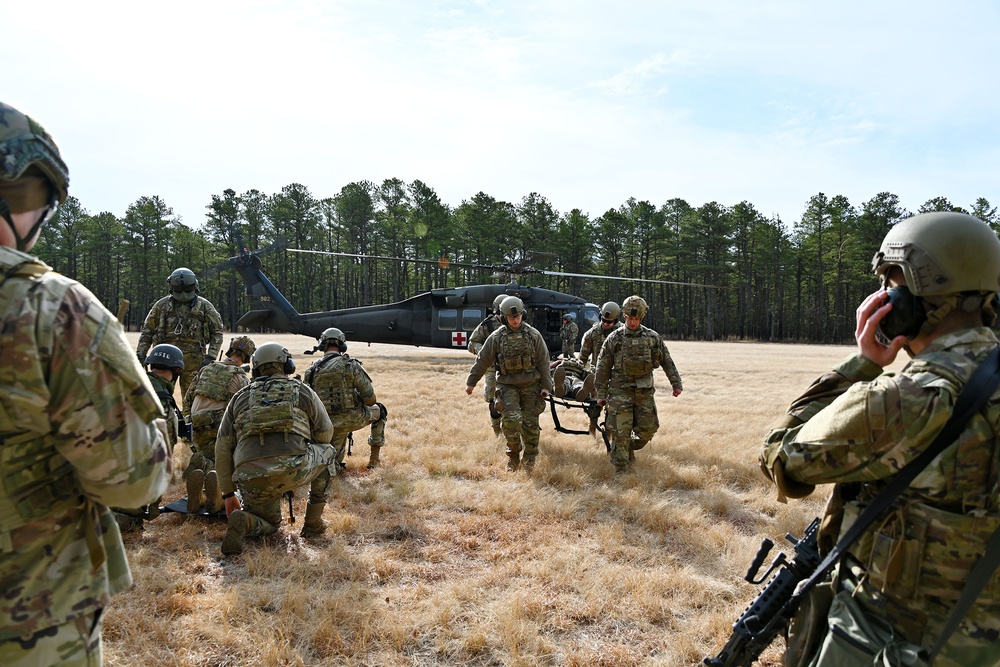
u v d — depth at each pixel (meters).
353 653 3.23
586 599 3.81
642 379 6.88
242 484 4.43
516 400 6.84
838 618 1.63
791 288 72.50
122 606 3.59
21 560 1.40
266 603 3.70
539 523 5.20
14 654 1.39
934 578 1.48
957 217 1.62
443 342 20.72
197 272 70.88
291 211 69.75
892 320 1.71
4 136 1.40
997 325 1.69
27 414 1.36
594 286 71.56
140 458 1.52
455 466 6.74
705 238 66.25
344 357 6.38
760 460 1.88
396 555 4.51
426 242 64.12
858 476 1.59
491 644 3.32
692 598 3.86
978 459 1.46
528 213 64.12
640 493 5.92
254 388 4.54
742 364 22.30
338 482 6.32
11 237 1.46
